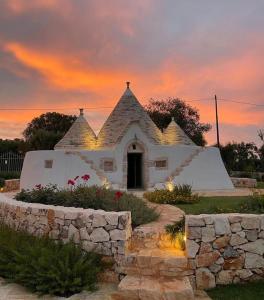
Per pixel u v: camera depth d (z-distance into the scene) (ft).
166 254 23.95
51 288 21.72
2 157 115.24
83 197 34.47
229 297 21.08
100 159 79.05
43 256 22.74
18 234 27.78
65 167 76.48
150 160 81.15
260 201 31.58
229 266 23.26
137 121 82.12
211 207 34.86
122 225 24.04
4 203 33.71
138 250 25.03
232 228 23.50
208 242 23.26
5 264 24.63
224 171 82.64
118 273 23.65
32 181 79.10
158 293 20.22
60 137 159.63
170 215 38.45
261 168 138.31
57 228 26.53
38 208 28.30
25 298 21.21
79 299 20.95
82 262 22.71
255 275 23.39
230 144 145.79
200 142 186.09
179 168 80.07
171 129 93.86
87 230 24.99
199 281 22.94
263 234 23.70
